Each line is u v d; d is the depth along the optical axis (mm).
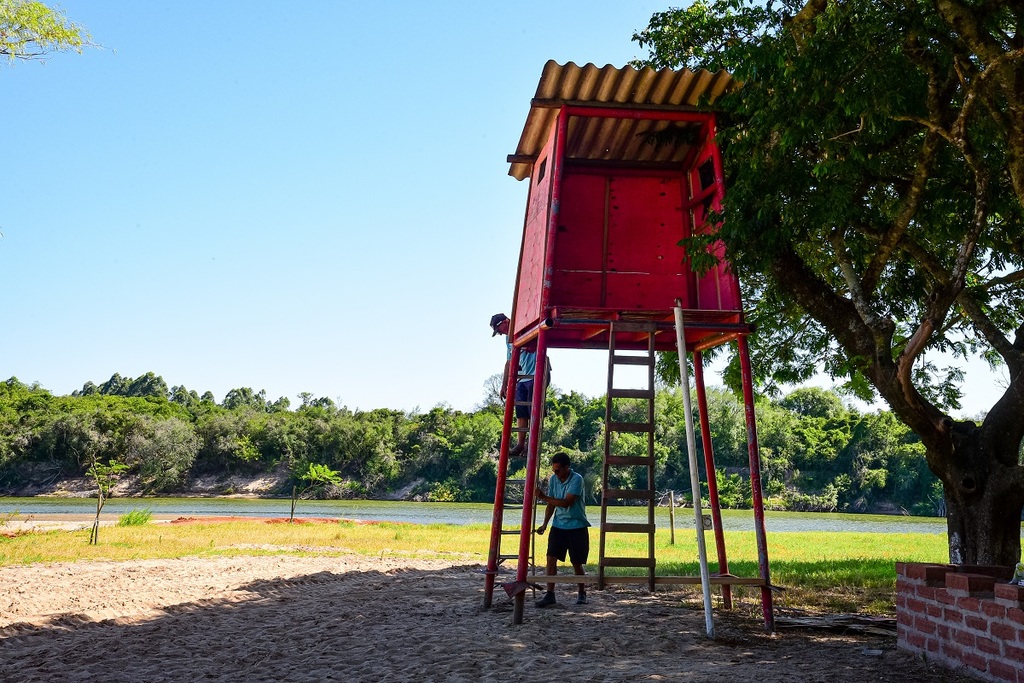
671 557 18484
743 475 110688
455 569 14930
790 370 16906
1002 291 14055
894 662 6480
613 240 10797
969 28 8797
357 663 6930
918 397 10375
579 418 116250
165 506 77625
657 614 9258
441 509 80375
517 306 11148
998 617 5562
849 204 9953
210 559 15883
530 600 10391
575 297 10555
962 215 11852
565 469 10086
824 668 6320
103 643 7797
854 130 9367
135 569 13766
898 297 13797
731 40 12531
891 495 111375
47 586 11344
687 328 9086
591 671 6340
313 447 132250
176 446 127438
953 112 10242
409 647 7453
